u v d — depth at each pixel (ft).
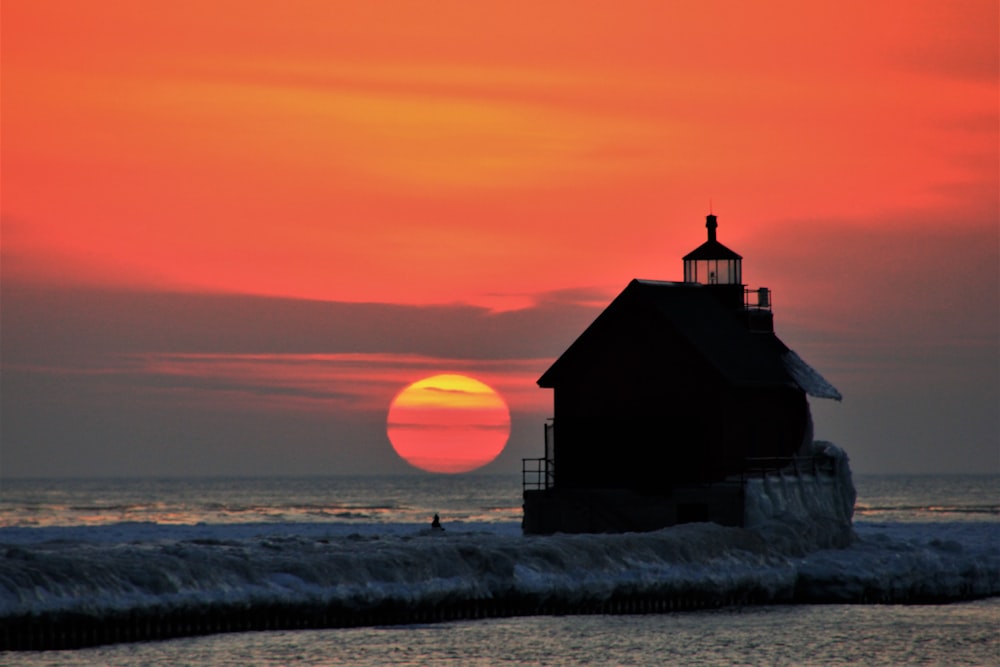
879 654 502.79
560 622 535.60
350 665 449.89
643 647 499.92
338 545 583.58
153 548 552.41
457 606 529.45
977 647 517.55
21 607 430.20
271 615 487.61
